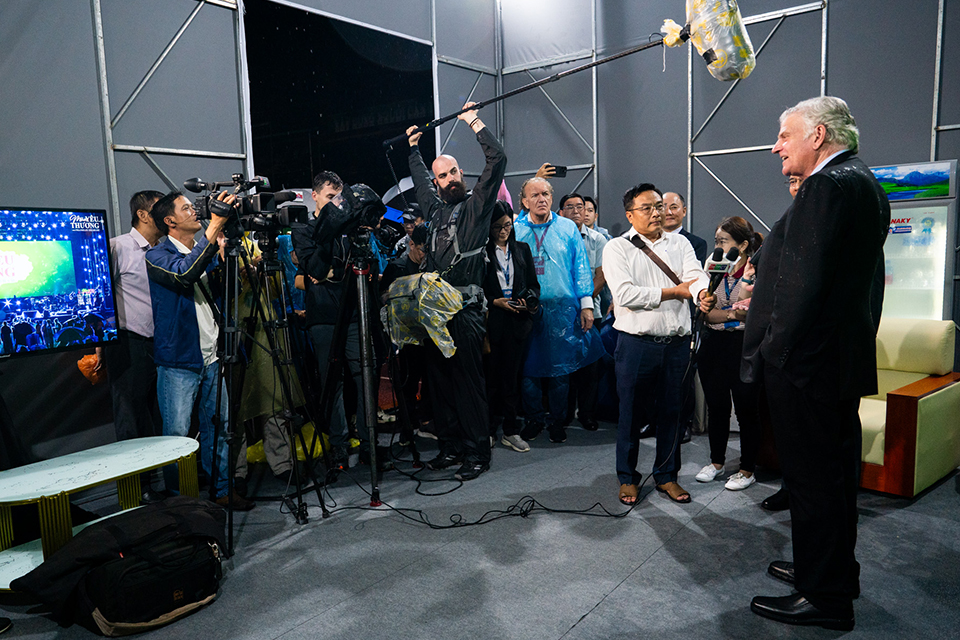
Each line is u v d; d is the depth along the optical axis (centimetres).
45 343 271
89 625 200
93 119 342
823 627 194
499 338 374
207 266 283
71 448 340
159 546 205
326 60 463
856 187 177
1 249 257
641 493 305
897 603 208
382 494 312
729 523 270
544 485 319
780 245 195
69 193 334
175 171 380
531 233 398
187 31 381
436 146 563
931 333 326
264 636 197
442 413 347
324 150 466
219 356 262
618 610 206
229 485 248
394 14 515
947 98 445
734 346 303
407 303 314
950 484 309
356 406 370
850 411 194
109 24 346
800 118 193
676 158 553
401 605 212
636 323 282
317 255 317
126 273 307
